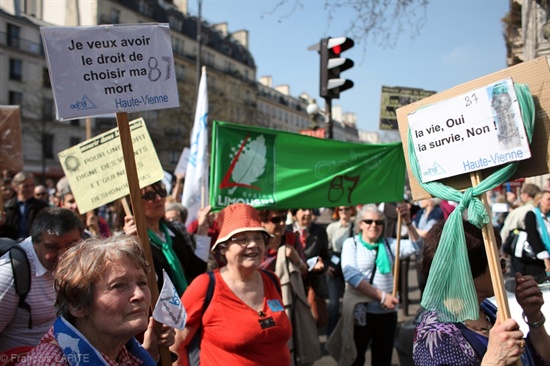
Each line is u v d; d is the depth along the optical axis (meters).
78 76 2.17
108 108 2.20
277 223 4.12
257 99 71.56
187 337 2.61
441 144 1.86
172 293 2.00
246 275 2.70
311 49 6.99
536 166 1.67
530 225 5.70
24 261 2.42
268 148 3.96
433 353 1.75
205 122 5.39
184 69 52.38
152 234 3.29
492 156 1.71
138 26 2.23
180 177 7.80
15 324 2.43
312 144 4.09
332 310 5.55
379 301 3.99
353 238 4.31
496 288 1.67
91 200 3.41
